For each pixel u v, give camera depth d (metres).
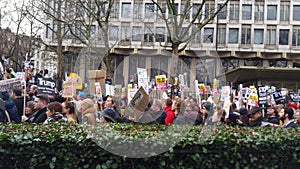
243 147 5.90
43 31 42.41
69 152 5.39
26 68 16.42
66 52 35.69
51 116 7.48
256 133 6.52
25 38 44.41
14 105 8.49
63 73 28.66
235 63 55.12
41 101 7.89
